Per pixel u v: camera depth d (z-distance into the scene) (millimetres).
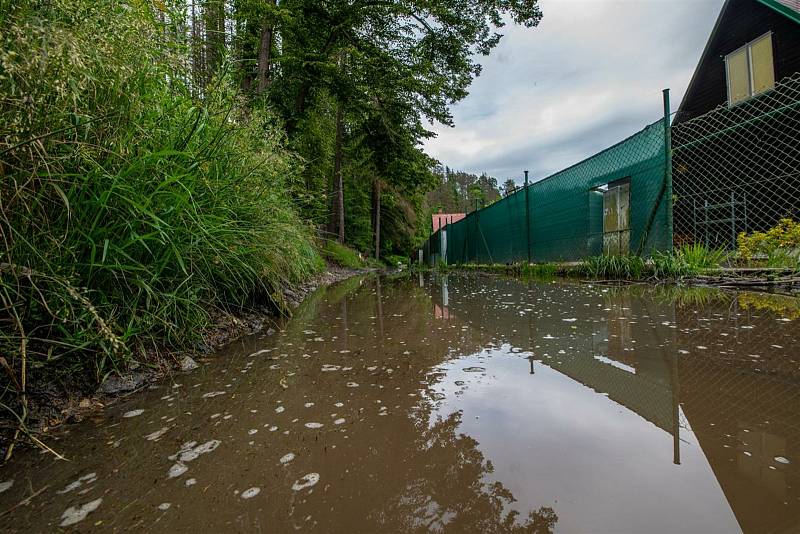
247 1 6234
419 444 832
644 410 944
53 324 1072
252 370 1417
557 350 1556
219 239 1895
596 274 4633
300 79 7875
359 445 841
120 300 1371
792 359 1257
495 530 550
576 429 862
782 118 6059
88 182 1271
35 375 1061
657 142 3996
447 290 4391
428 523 579
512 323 2164
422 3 8266
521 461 735
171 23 2154
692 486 628
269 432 919
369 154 10680
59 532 599
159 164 1565
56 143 1184
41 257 1074
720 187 6371
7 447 863
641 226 4262
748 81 7508
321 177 11797
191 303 1625
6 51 970
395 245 28375
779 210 5984
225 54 2631
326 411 1033
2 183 1028
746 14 7484
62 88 1062
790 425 829
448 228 13906
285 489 691
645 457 728
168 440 892
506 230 8023
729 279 3381
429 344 1745
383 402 1082
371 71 8406
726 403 954
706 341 1528
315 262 5387
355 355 1594
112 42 1342
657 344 1538
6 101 983
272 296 2506
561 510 583
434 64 10078
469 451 788
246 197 2312
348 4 8188
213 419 1001
